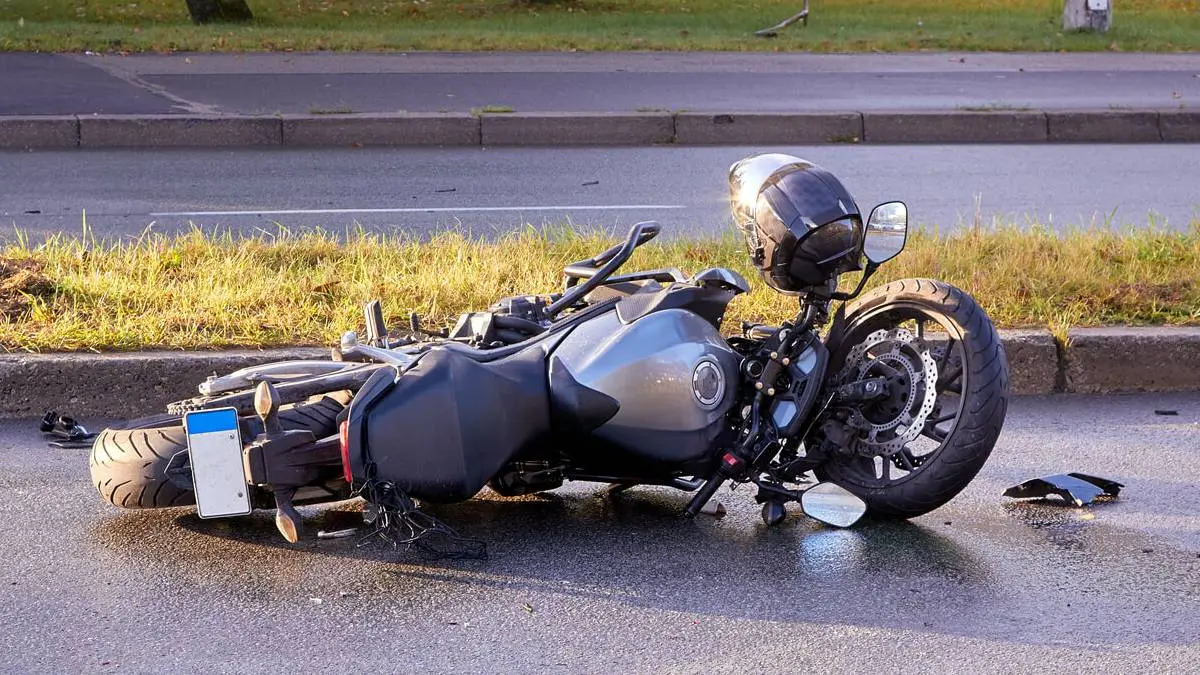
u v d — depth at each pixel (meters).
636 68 17.59
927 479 4.62
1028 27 24.06
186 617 3.95
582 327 4.70
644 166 12.59
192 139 13.22
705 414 4.62
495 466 4.43
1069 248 8.48
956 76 17.64
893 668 3.66
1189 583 4.27
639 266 7.95
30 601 4.05
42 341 6.27
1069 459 5.60
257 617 3.95
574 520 4.83
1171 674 3.64
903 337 4.78
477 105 14.53
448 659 3.69
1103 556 4.50
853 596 4.14
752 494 5.14
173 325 6.62
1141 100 15.78
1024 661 3.71
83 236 9.12
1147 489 5.21
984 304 7.26
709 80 16.72
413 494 4.33
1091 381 6.69
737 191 4.84
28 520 4.73
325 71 16.66
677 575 4.30
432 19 24.50
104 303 7.01
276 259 8.10
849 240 4.70
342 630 3.86
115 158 12.53
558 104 14.66
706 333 4.72
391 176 11.92
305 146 13.34
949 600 4.12
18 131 12.98
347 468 4.28
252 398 4.56
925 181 12.02
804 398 4.72
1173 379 6.71
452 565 4.36
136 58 17.44
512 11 25.91
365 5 26.30
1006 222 10.22
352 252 8.21
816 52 19.92
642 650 3.76
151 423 4.75
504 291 7.45
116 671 3.60
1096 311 7.24
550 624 3.92
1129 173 12.64
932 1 29.36
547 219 10.23
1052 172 12.61
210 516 4.27
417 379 4.34
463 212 10.48
